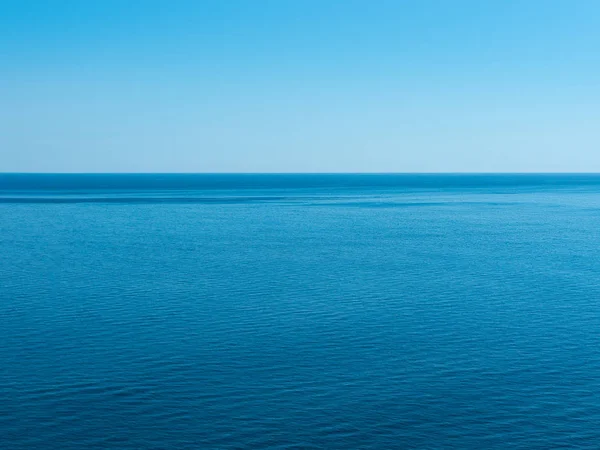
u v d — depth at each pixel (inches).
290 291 2046.0
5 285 2124.8
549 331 1589.6
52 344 1470.2
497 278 2273.6
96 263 2578.7
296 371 1301.7
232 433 1039.6
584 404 1152.2
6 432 1040.2
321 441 1016.9
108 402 1149.7
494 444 1010.7
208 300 1911.9
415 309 1809.8
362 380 1254.3
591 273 2374.5
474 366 1333.7
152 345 1465.3
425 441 1019.3
